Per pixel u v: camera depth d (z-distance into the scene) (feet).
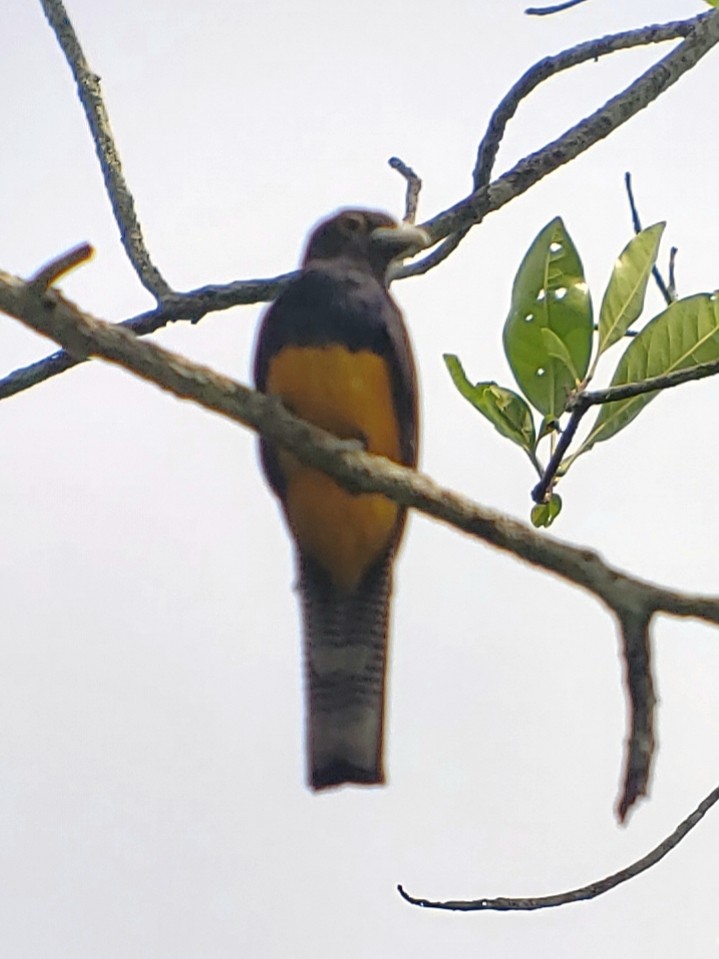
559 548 23.43
